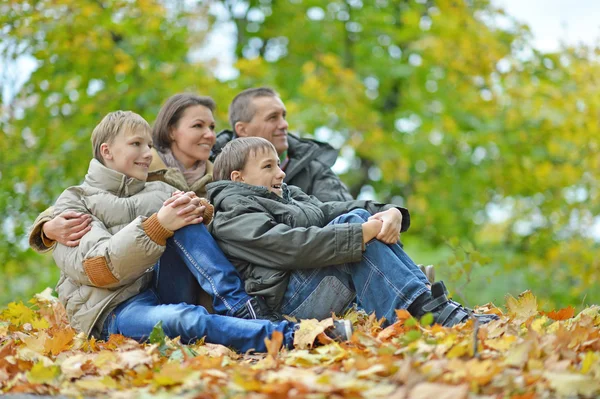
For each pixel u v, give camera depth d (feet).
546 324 18.72
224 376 14.78
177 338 18.84
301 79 67.21
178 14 56.18
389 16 70.13
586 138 61.05
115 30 52.70
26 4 47.50
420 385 12.92
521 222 68.64
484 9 65.16
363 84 65.16
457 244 27.96
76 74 52.90
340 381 13.75
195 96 25.88
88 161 51.83
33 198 52.19
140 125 22.18
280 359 16.80
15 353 17.74
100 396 14.83
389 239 19.74
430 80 70.03
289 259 19.58
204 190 24.93
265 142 21.76
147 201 21.70
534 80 62.80
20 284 57.06
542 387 13.43
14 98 51.62
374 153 66.28
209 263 19.97
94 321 20.57
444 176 69.92
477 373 13.76
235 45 70.18
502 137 66.08
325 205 22.50
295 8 70.95
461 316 18.71
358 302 21.45
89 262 19.72
